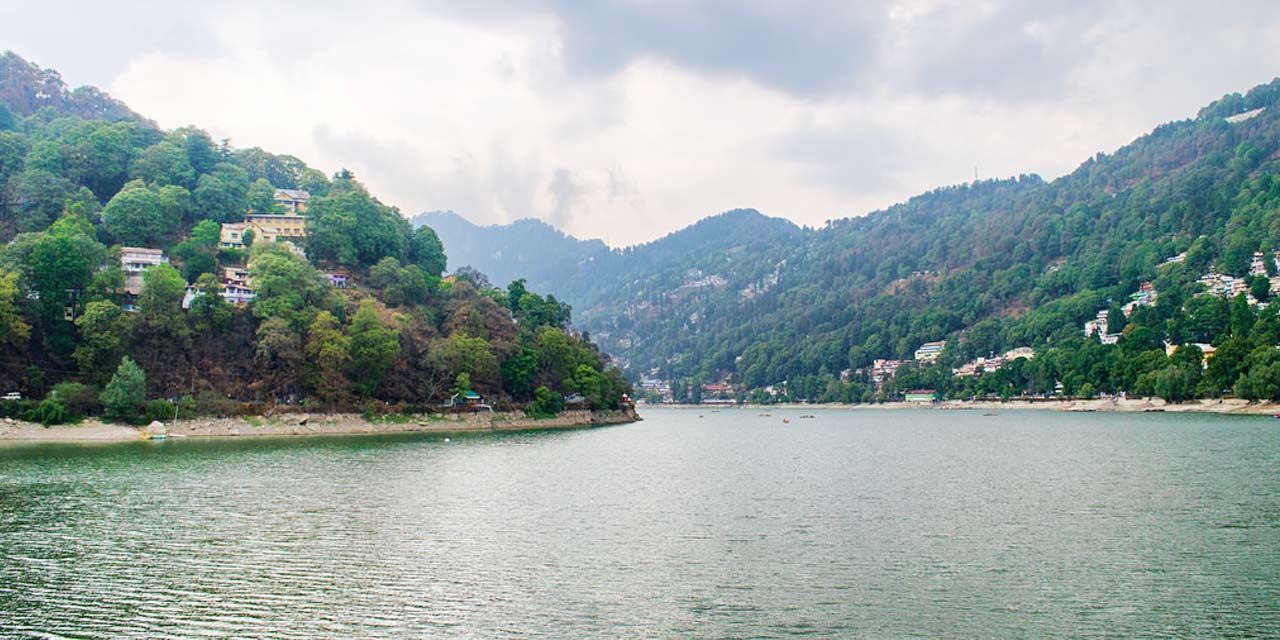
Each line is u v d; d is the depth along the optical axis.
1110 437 151.12
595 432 195.62
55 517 68.69
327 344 163.88
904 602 46.16
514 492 85.75
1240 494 79.62
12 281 143.38
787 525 67.62
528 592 48.06
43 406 137.38
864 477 99.50
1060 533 63.22
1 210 192.25
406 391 182.75
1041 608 44.94
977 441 156.00
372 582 49.97
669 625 42.44
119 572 51.59
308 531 64.06
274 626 42.06
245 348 166.75
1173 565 53.31
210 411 153.12
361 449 129.38
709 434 199.38
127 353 152.12
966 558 55.72
